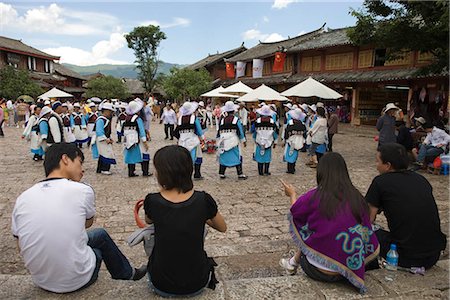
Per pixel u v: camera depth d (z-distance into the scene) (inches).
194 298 102.3
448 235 182.1
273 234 199.2
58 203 97.7
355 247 104.9
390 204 120.4
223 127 324.5
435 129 350.6
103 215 227.6
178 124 320.8
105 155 339.6
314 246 109.1
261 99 585.0
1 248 173.5
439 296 106.8
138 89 2501.2
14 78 1228.5
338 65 890.1
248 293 107.3
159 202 96.7
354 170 371.2
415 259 119.8
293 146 350.9
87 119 540.1
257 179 332.8
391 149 123.5
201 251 99.7
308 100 918.4
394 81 716.7
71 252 98.7
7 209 237.0
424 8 350.6
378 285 112.1
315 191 110.0
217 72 1662.2
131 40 2006.6
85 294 104.1
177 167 96.0
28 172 353.4
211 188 298.5
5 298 102.2
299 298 104.9
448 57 360.8
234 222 218.2
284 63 1125.7
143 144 329.1
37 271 99.7
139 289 106.7
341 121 896.9
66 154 106.7
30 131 414.6
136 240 102.9
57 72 1823.3
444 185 302.0
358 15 398.6
